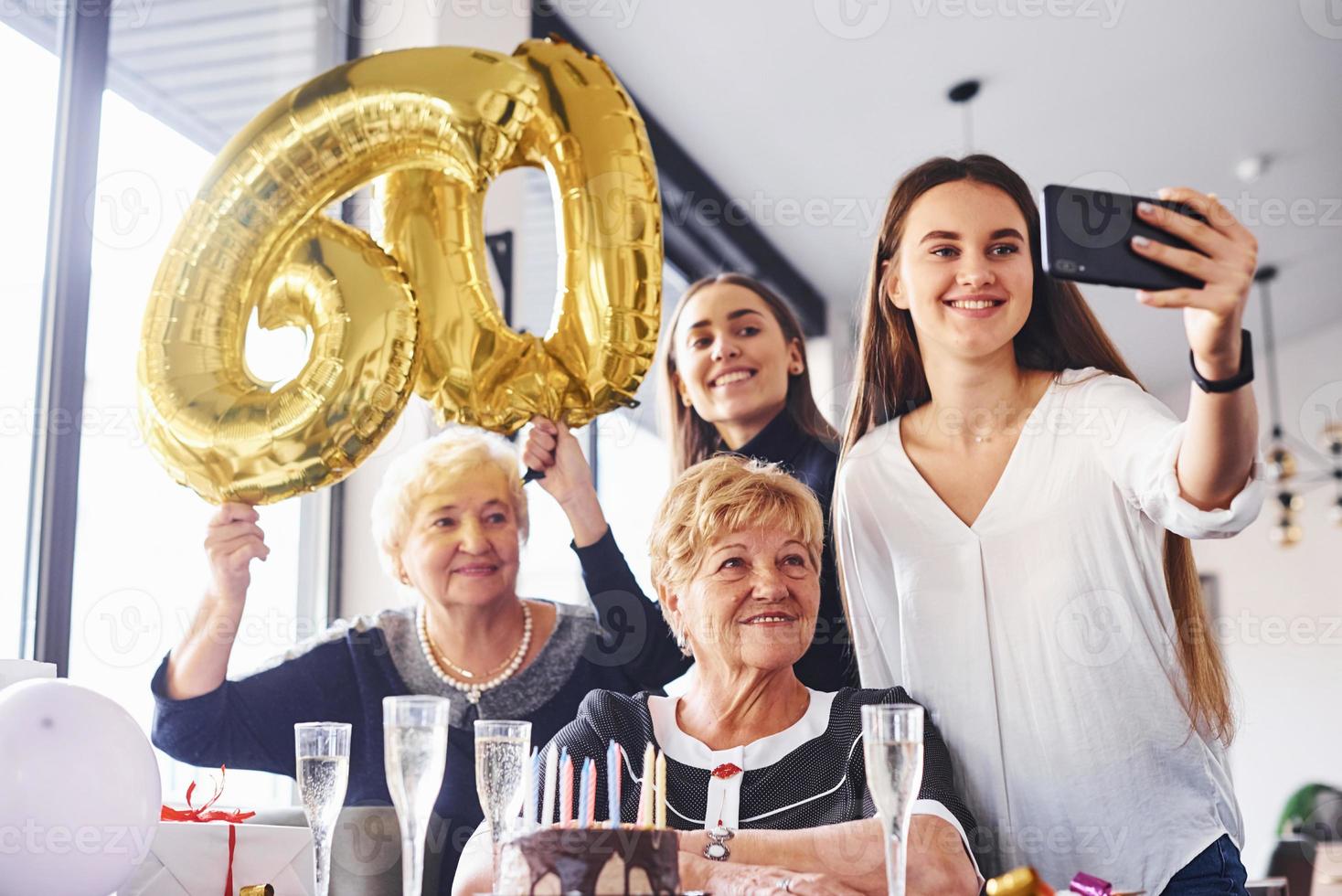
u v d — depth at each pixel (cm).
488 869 147
